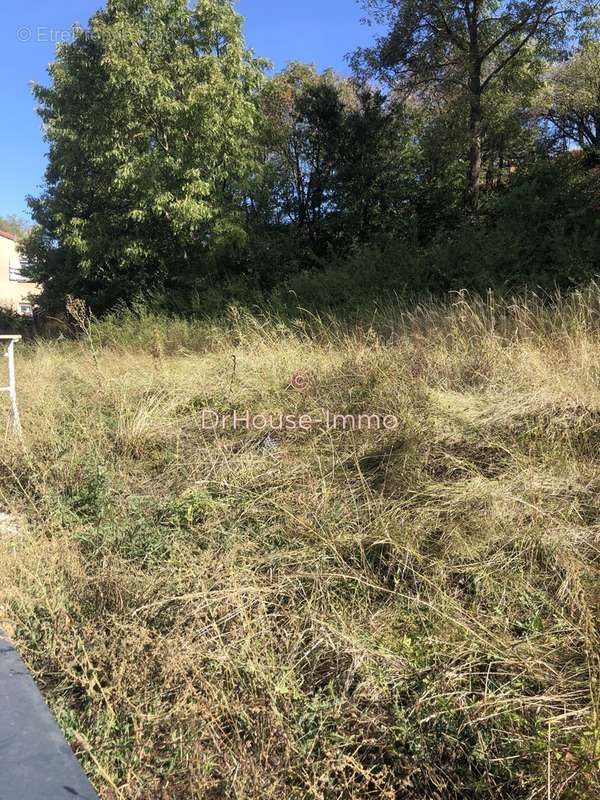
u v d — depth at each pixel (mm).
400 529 2869
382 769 1802
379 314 7914
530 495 3014
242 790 1616
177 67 11859
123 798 1654
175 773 1722
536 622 2301
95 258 14188
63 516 3305
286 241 14273
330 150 14766
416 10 12305
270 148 16125
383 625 2346
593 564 2594
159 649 2088
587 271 7367
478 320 5855
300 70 17547
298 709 1967
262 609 2363
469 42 12750
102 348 10219
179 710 1835
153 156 11953
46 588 2561
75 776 1248
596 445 3553
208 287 12867
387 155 14750
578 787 1627
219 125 12203
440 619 2324
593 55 13445
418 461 3467
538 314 6012
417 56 13172
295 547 2908
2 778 1229
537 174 10109
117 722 1902
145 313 12320
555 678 2004
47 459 4109
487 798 1717
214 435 4488
